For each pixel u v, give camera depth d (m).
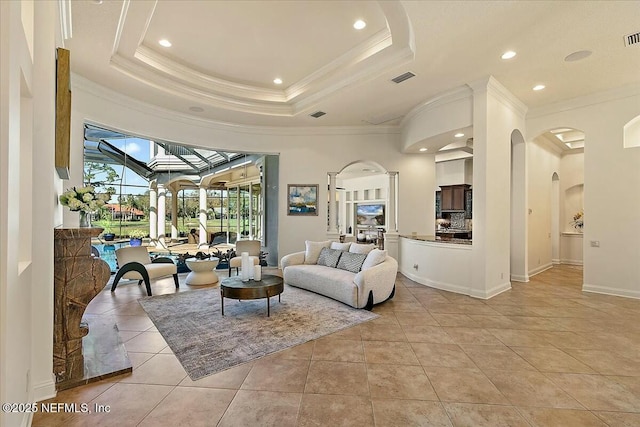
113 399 2.10
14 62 1.33
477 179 4.69
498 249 4.98
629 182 4.80
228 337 3.16
